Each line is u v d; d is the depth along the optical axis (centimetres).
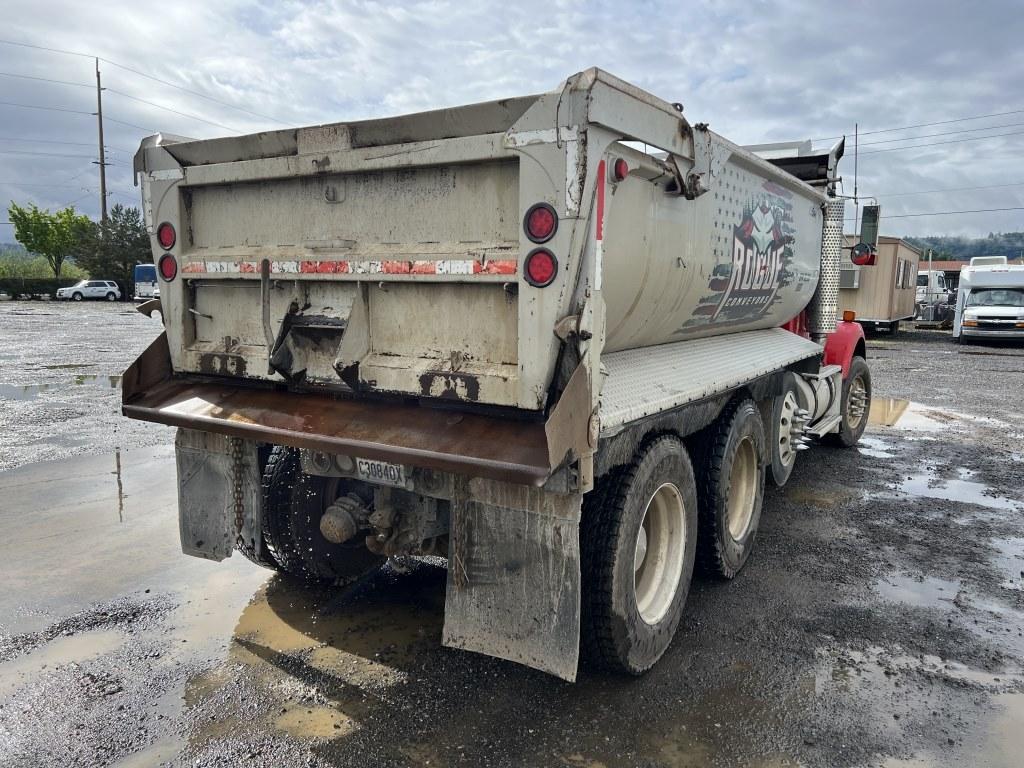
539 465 254
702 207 384
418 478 306
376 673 353
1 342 1958
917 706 335
